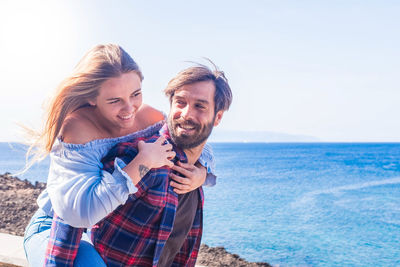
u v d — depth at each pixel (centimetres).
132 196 189
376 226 1711
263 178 4506
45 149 198
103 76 186
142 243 195
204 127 212
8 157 9138
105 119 202
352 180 4306
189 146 217
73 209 169
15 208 709
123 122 198
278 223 1733
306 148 16288
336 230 1605
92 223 171
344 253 1189
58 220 186
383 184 3831
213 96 210
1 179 1016
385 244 1337
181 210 220
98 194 170
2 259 340
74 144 185
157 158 191
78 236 182
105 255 194
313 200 2630
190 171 218
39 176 3506
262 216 1938
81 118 195
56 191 175
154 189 194
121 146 197
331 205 2388
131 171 181
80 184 174
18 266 336
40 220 217
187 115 208
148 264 200
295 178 4522
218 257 603
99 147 193
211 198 2731
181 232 226
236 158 9225
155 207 193
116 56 192
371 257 1142
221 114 223
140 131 219
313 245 1291
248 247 1217
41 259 194
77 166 181
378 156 9694
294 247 1245
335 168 6122
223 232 1475
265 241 1320
